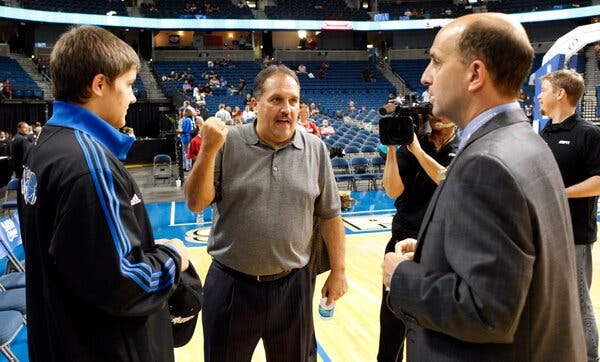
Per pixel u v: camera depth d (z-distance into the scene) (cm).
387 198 871
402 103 195
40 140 111
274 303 167
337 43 2686
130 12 2248
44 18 1952
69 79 111
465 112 105
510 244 87
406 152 210
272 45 2706
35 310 111
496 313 86
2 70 1814
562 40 493
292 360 175
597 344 227
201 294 149
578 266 227
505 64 99
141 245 115
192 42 2644
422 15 2550
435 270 100
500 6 2550
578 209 223
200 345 306
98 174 103
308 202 169
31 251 110
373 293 398
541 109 241
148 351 117
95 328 108
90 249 100
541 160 97
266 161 165
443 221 99
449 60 104
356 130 1452
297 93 162
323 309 184
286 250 165
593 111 1559
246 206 163
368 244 566
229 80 2202
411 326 113
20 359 291
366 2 2727
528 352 94
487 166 91
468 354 97
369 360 283
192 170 154
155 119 1722
